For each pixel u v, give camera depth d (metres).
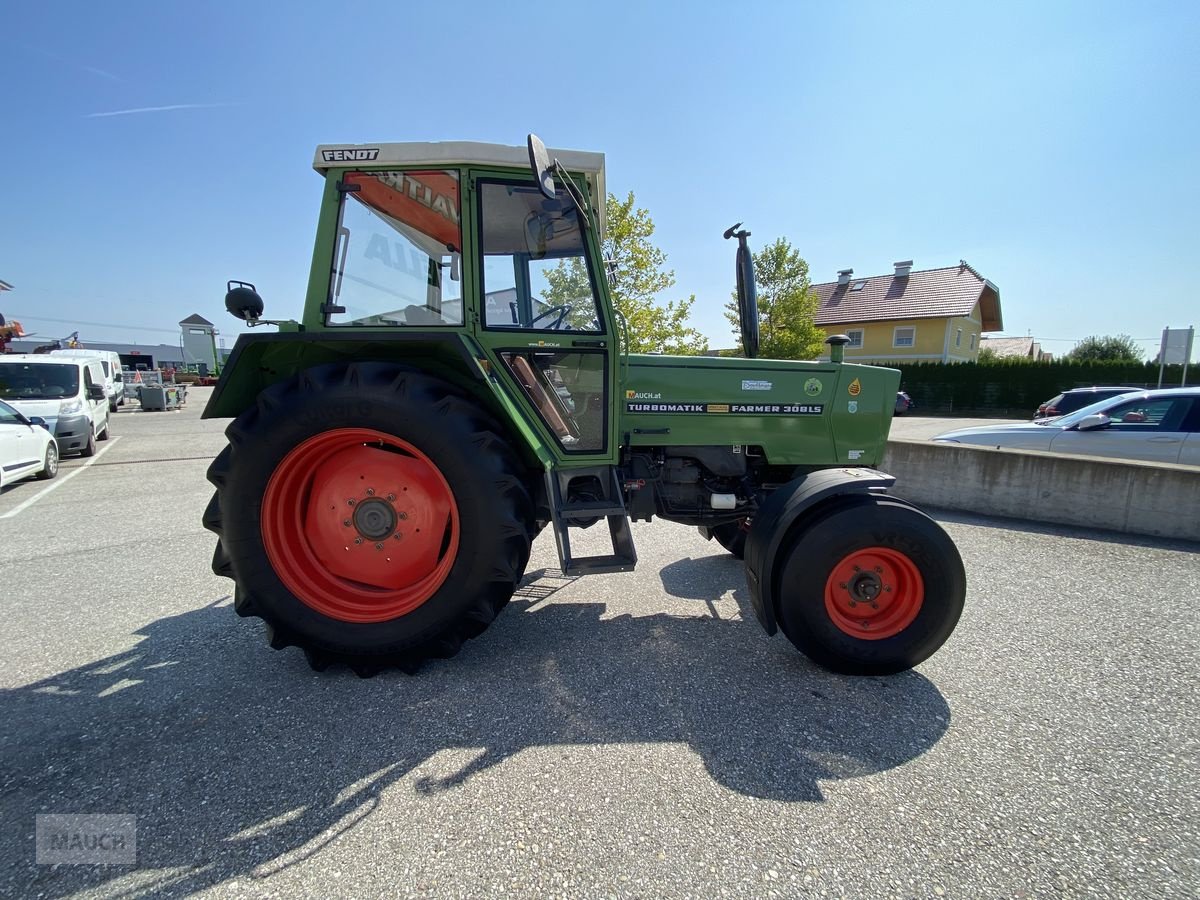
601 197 3.03
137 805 1.64
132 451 9.45
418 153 2.45
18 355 9.33
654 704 2.17
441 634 2.34
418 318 2.63
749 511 3.24
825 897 1.35
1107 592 3.38
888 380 3.30
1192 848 1.51
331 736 1.96
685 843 1.51
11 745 1.92
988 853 1.49
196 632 2.81
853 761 1.85
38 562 3.90
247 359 2.45
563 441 2.80
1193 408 5.66
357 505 2.46
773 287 18.62
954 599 2.32
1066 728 2.04
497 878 1.40
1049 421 6.80
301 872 1.42
